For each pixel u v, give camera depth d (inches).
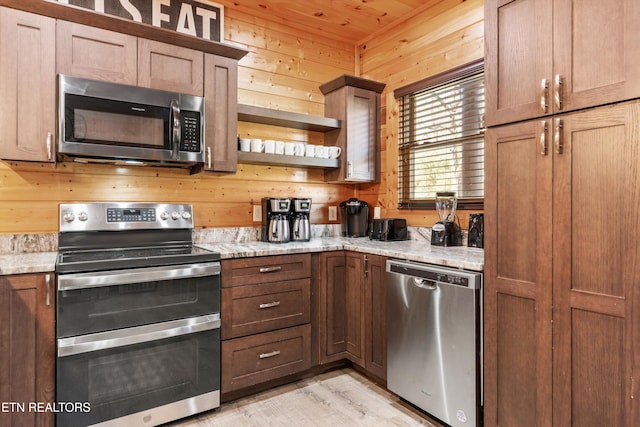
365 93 122.9
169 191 101.6
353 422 81.0
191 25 104.4
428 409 80.1
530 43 63.9
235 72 96.8
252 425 79.9
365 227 125.8
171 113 85.6
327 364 105.7
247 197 113.9
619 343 54.2
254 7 112.3
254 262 89.7
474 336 71.7
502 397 68.6
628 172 53.1
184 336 80.0
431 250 90.1
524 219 65.2
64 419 67.9
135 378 74.5
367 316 97.0
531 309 64.4
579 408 58.5
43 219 86.1
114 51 81.2
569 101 59.0
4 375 64.3
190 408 80.8
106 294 71.7
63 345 67.0
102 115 78.5
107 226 88.7
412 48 116.6
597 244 56.4
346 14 116.3
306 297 97.7
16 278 65.1
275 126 119.4
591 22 56.5
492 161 69.9
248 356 89.0
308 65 126.4
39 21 74.4
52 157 75.3
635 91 52.0
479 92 98.9
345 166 119.4
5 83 71.6
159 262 77.0
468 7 101.3
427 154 113.1
